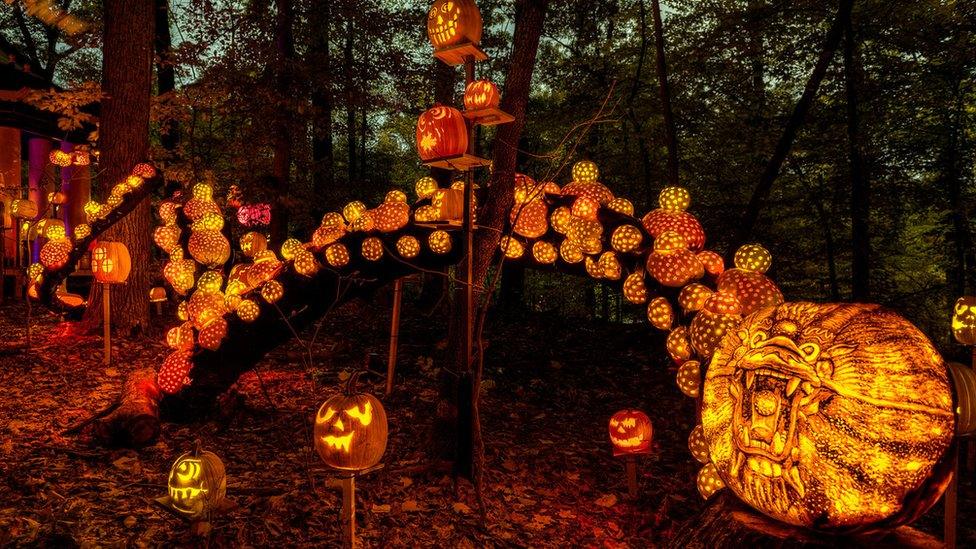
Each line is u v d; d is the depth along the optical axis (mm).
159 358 7988
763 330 2418
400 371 7988
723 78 11891
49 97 9922
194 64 12070
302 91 12625
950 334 10547
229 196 12438
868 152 10227
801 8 10086
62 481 4242
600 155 14352
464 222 4473
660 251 4086
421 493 4426
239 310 5770
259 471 4680
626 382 8461
